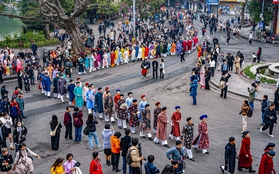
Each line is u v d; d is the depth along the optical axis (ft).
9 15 113.39
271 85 80.33
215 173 42.29
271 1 163.94
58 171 35.37
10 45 135.13
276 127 58.49
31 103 70.85
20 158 38.29
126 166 42.29
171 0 332.39
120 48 112.27
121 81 87.86
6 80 90.84
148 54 117.80
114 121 59.88
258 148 49.42
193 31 166.50
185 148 45.75
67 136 53.36
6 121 48.75
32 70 86.33
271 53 128.06
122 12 223.30
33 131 56.13
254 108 67.92
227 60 98.63
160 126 49.78
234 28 178.29
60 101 72.64
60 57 103.86
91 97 62.39
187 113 64.28
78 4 116.47
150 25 177.68
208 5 272.92
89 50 118.42
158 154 47.39
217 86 83.10
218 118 62.08
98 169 35.81
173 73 96.99
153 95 75.56
